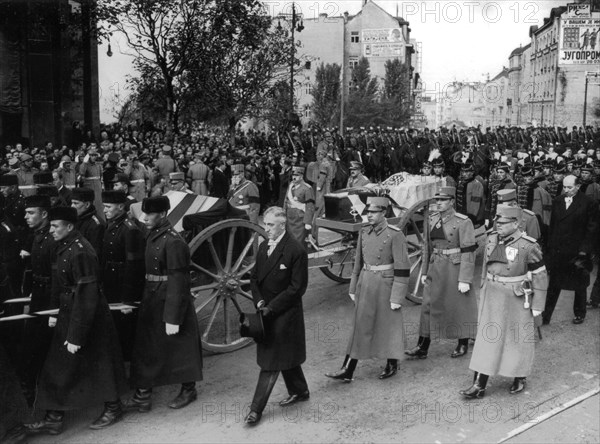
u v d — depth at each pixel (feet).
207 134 98.37
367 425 17.85
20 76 78.07
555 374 21.33
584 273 26.00
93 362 17.65
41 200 19.24
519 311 19.53
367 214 20.92
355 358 20.63
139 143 70.49
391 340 20.72
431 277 23.03
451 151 75.87
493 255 19.77
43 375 17.58
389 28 175.22
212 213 23.31
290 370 19.04
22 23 77.30
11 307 20.08
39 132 79.41
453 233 22.58
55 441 17.08
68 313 17.57
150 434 17.43
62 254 17.52
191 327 19.06
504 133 112.37
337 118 153.28
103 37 82.99
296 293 18.06
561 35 134.10
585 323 26.63
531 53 162.50
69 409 17.37
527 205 32.94
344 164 74.90
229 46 76.38
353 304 29.40
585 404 19.08
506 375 19.29
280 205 51.16
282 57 82.74
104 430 17.74
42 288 18.94
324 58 177.17
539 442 16.89
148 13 72.64
